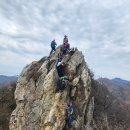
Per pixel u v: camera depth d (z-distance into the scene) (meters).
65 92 28.44
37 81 30.53
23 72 32.16
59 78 29.22
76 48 33.31
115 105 44.31
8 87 38.91
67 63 30.97
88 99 31.53
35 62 33.41
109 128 36.59
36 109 28.78
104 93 41.41
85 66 32.22
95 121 34.94
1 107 35.00
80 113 29.36
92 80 38.38
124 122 41.09
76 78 29.81
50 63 31.58
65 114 27.50
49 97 28.34
